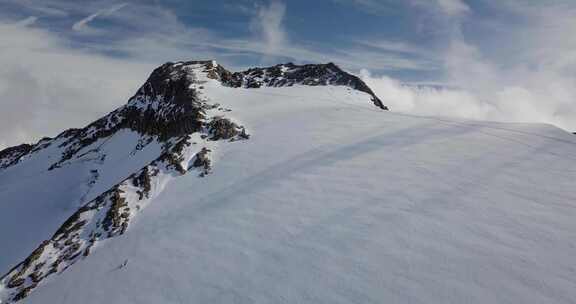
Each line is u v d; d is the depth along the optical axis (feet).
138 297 42.29
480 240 40.96
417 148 72.13
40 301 50.08
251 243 47.91
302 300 36.09
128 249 55.11
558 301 31.60
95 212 71.00
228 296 38.70
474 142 73.26
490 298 32.65
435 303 32.96
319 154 74.90
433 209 48.65
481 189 52.70
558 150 65.67
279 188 62.44
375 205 51.75
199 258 47.06
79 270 54.70
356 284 37.01
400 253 40.57
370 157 69.67
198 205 63.41
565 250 37.93
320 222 49.73
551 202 47.60
